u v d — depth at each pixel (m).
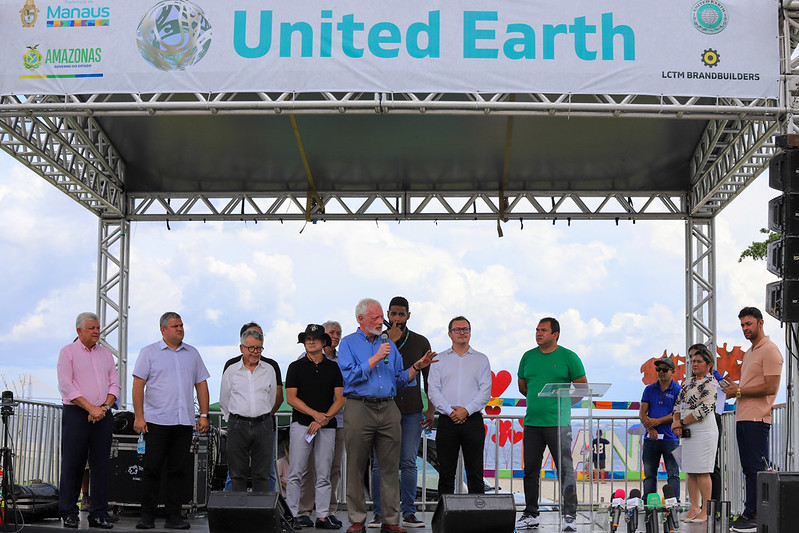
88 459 8.38
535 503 8.03
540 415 8.12
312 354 8.07
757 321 8.11
